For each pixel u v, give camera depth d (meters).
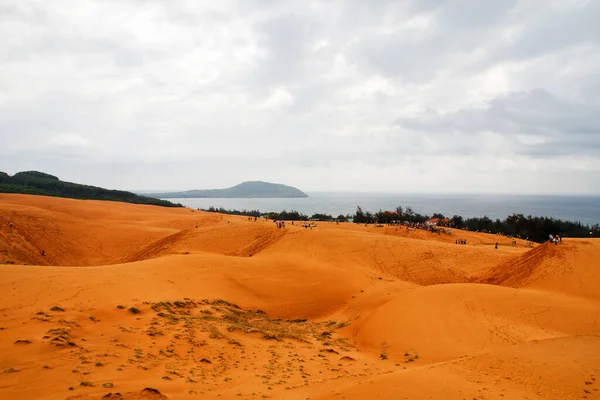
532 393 9.67
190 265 29.22
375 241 43.38
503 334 16.67
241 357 14.44
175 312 19.20
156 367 11.95
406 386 9.85
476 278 33.41
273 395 10.16
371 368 14.27
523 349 13.01
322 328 21.92
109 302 18.34
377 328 19.59
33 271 21.56
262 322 21.94
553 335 16.64
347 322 22.77
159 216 80.88
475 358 12.53
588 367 11.22
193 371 12.06
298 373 12.99
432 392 9.51
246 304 25.19
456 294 21.30
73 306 16.94
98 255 48.69
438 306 19.98
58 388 9.43
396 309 20.67
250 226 52.47
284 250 41.31
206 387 10.68
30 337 12.71
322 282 30.22
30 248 44.56
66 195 131.62
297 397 9.88
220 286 26.48
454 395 9.40
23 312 15.30
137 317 17.06
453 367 11.76
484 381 10.48
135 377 10.85
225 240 47.56
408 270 36.00
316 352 16.38
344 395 9.27
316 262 35.91
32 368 10.50
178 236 50.91
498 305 19.95
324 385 11.27
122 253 49.91
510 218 88.50
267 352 15.57
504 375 10.89
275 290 28.30
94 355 12.09
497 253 41.03
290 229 49.41
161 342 14.38
